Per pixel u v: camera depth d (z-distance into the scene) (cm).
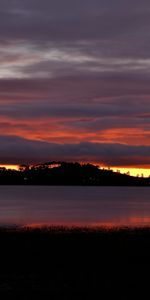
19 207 11762
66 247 3075
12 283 2052
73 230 4306
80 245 3167
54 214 8925
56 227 4878
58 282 2075
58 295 1847
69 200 17575
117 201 17162
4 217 7788
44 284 2033
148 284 2045
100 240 3412
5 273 2269
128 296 1842
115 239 3469
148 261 2605
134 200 18625
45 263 2534
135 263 2539
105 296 1839
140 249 3016
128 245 3175
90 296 1838
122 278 2159
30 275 2223
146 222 6550
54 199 18562
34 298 1798
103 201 17025
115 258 2688
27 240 3369
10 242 3266
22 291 1906
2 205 12900
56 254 2812
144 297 1827
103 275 2225
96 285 2020
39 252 2877
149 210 10619
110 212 9712
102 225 5572
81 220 7069
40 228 4638
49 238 3500
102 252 2891
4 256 2730
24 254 2803
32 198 19600
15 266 2447
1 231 4081
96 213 9250
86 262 2562
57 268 2397
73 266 2452
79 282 2081
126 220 7094
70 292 1900
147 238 3544
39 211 9975
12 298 1798
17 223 6156
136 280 2119
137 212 9731
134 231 4191
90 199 19112
